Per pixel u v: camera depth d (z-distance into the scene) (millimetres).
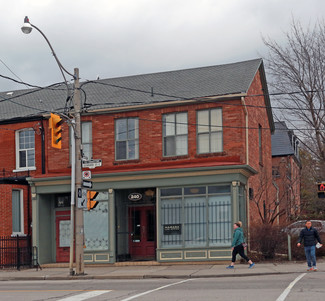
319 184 23906
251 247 22969
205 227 22938
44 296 13875
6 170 27547
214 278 18047
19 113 27891
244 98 23859
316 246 18828
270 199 31641
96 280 19109
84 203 20188
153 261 23578
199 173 22969
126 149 25047
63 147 26109
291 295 12328
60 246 25828
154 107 24641
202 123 24047
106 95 27109
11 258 25062
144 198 24891
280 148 43000
